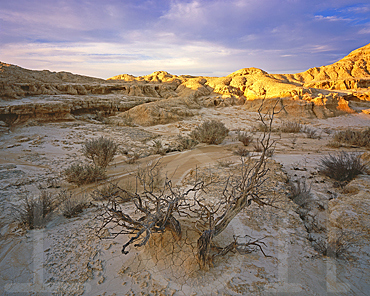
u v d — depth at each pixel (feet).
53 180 28.07
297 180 25.86
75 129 63.16
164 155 43.39
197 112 96.84
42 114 67.51
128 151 46.78
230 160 36.58
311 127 78.95
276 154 41.47
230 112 101.24
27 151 42.52
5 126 59.62
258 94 109.70
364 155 33.53
